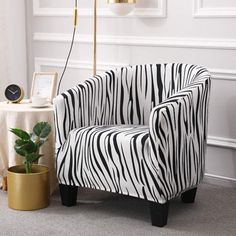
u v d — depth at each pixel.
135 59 3.41
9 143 2.87
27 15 3.90
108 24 3.49
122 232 2.42
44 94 3.12
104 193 2.98
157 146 2.35
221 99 3.10
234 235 2.39
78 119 2.73
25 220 2.55
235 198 2.92
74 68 3.72
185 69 2.86
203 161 2.77
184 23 3.17
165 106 2.37
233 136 3.08
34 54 3.92
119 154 2.47
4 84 3.85
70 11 3.67
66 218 2.58
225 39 3.03
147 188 2.42
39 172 2.74
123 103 2.97
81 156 2.61
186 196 2.83
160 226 2.48
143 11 3.31
